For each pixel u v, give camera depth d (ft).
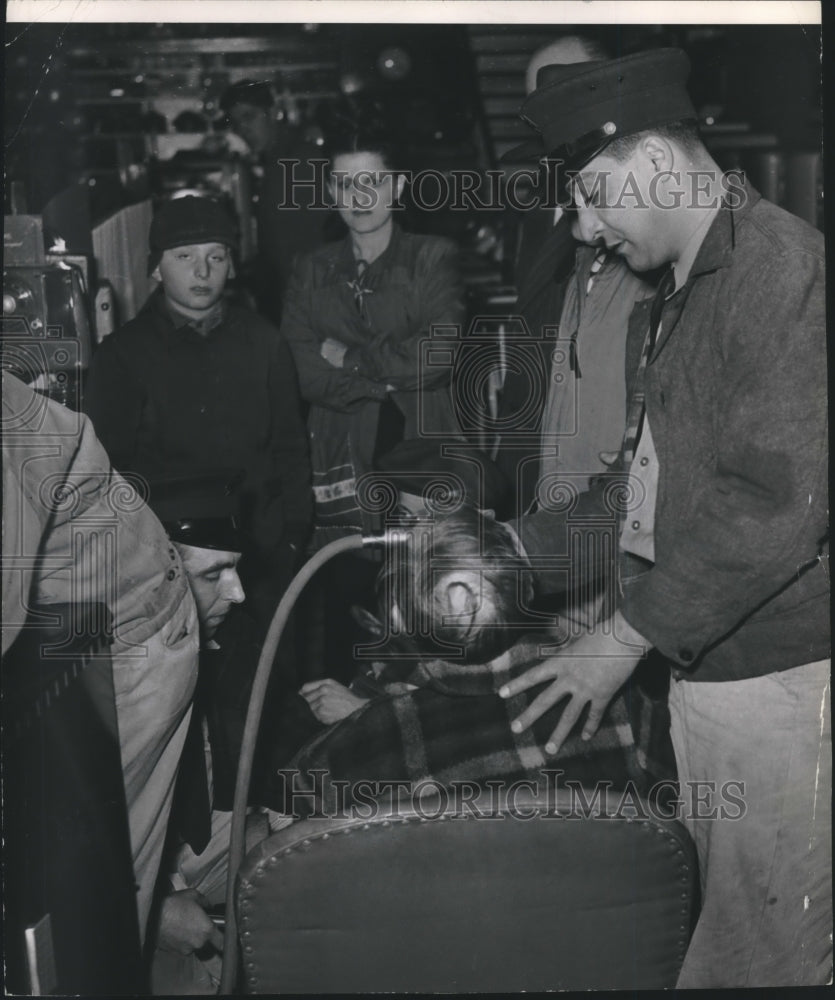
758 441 5.42
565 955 5.07
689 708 5.98
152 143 7.99
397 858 4.90
